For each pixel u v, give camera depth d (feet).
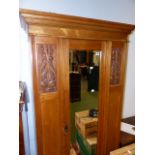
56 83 4.88
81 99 5.49
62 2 5.20
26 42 4.80
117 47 5.77
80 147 5.83
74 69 5.14
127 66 7.23
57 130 5.19
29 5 4.75
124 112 7.66
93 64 5.42
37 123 4.84
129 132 6.69
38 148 5.03
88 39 5.04
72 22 4.49
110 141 6.46
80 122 5.66
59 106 5.05
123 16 6.66
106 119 6.09
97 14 5.98
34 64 4.49
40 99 4.74
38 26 4.28
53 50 4.65
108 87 5.84
